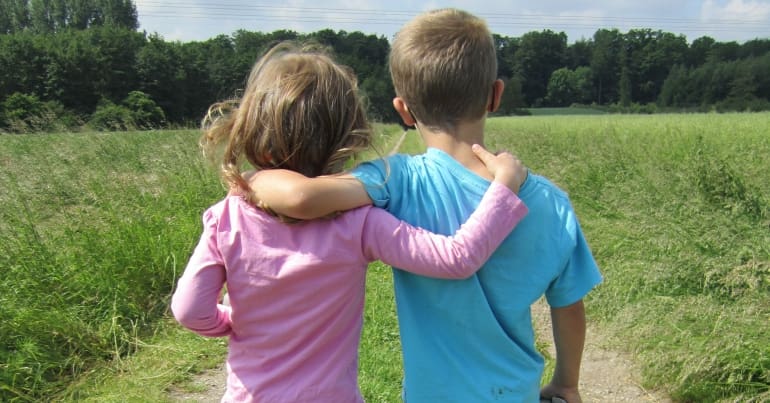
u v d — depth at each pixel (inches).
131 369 141.1
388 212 55.7
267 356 56.4
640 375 135.3
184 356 146.4
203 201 238.8
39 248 169.9
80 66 2332.7
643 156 320.8
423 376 56.4
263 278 55.0
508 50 3725.4
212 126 62.3
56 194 215.5
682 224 186.1
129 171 259.8
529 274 55.1
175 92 2586.1
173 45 2682.1
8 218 183.9
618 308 160.4
